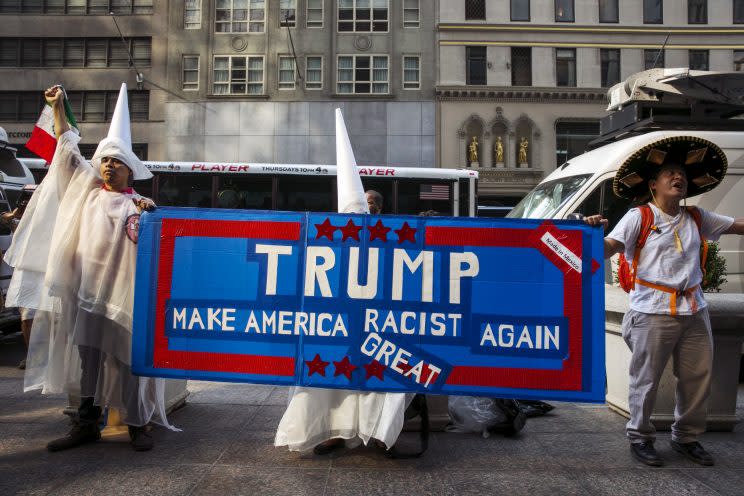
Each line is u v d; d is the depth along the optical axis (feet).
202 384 19.24
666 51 87.51
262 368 11.98
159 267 12.34
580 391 11.66
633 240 12.05
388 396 12.00
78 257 12.81
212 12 88.38
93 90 88.02
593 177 24.61
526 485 10.82
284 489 10.50
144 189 40.68
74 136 13.34
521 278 11.87
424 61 87.20
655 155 12.22
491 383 11.74
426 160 86.12
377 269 12.00
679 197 11.89
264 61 88.02
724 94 26.40
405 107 86.58
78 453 12.28
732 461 12.17
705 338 11.96
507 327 11.82
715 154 12.13
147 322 12.27
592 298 11.77
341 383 11.80
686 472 11.51
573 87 86.33
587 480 11.08
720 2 87.61
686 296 11.78
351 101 86.94
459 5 87.35
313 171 41.32
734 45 87.10
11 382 19.36
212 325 12.16
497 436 13.87
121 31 88.63
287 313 12.03
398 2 88.02
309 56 87.97
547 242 11.88
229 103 87.30
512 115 86.43
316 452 12.42
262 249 12.20
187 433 13.79
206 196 40.86
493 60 87.04
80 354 12.42
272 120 87.10
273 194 41.09
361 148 86.43
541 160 86.12
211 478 10.97
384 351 11.85
